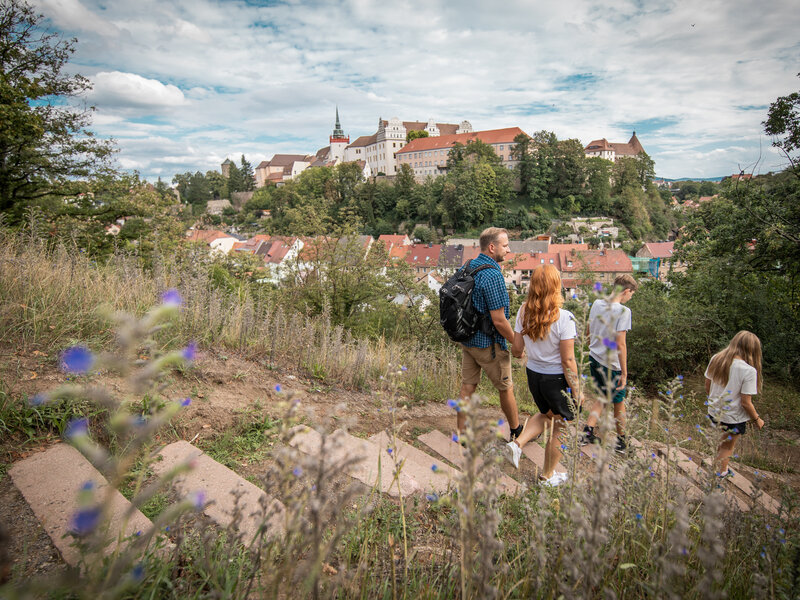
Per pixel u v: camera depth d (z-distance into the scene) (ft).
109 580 3.14
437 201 345.10
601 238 336.70
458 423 11.91
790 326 32.42
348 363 17.35
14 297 13.93
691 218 51.11
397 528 7.68
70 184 46.42
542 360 11.10
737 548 7.53
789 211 33.53
